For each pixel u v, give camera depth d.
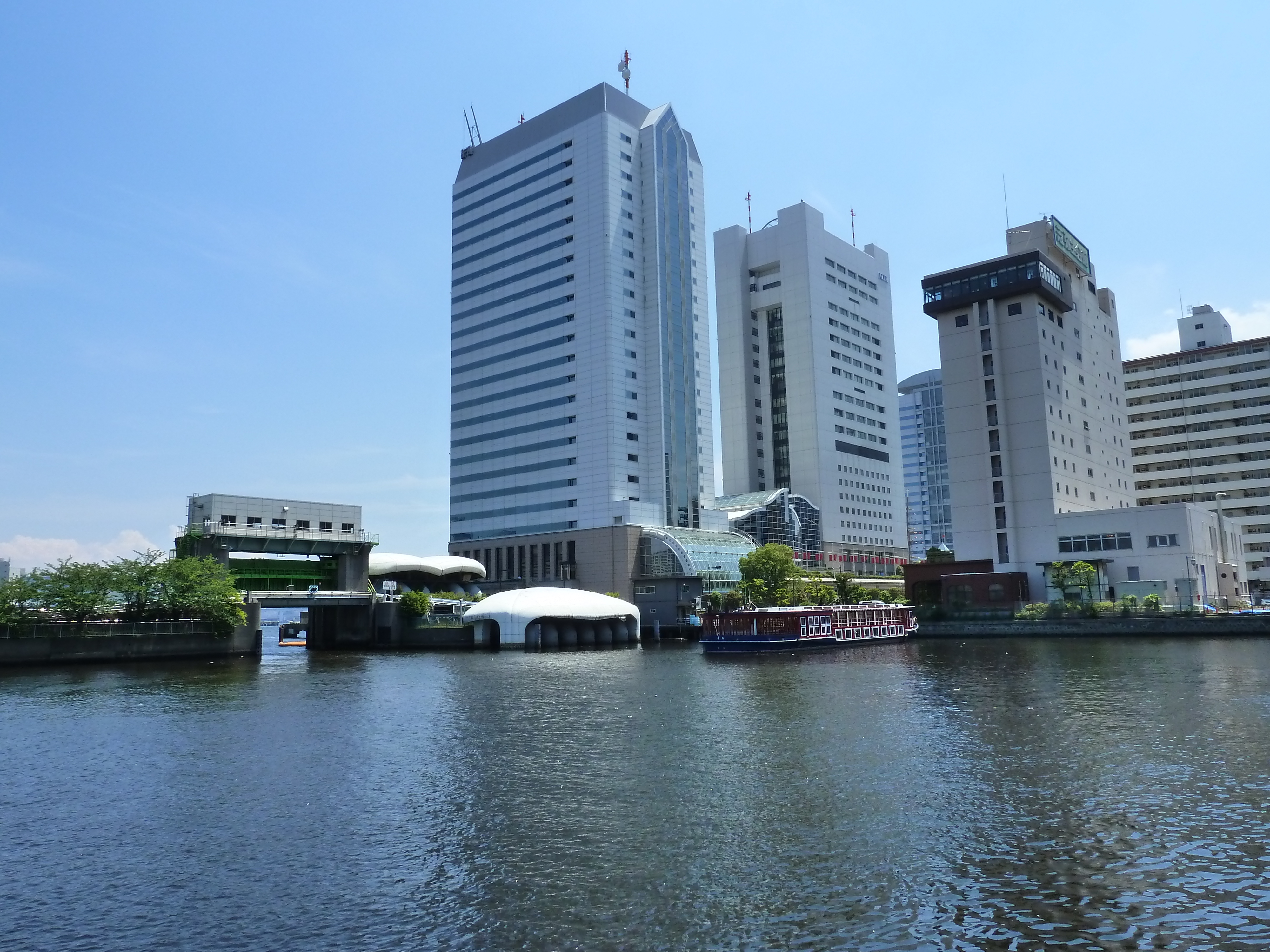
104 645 96.69
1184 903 19.56
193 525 116.62
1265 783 29.66
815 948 17.86
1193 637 100.44
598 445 171.62
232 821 28.03
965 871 21.94
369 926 19.48
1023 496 125.44
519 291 190.38
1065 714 45.16
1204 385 182.75
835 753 36.53
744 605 138.25
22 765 37.19
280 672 84.06
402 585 168.12
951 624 117.12
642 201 184.12
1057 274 133.00
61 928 19.72
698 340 189.62
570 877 22.27
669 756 37.00
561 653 112.50
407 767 35.91
